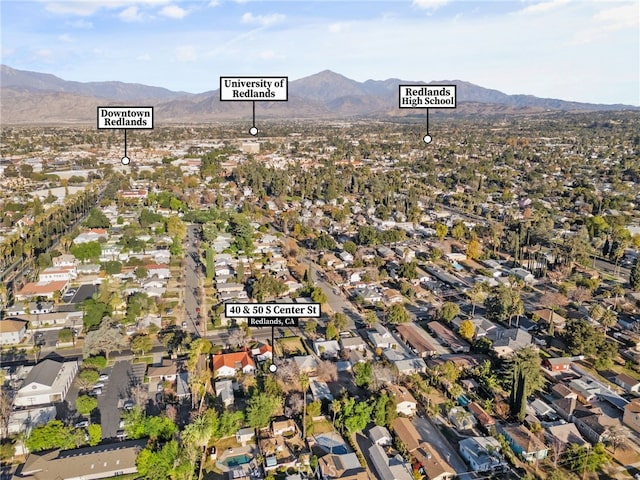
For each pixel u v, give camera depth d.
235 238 159.50
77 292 120.50
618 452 66.69
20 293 115.06
